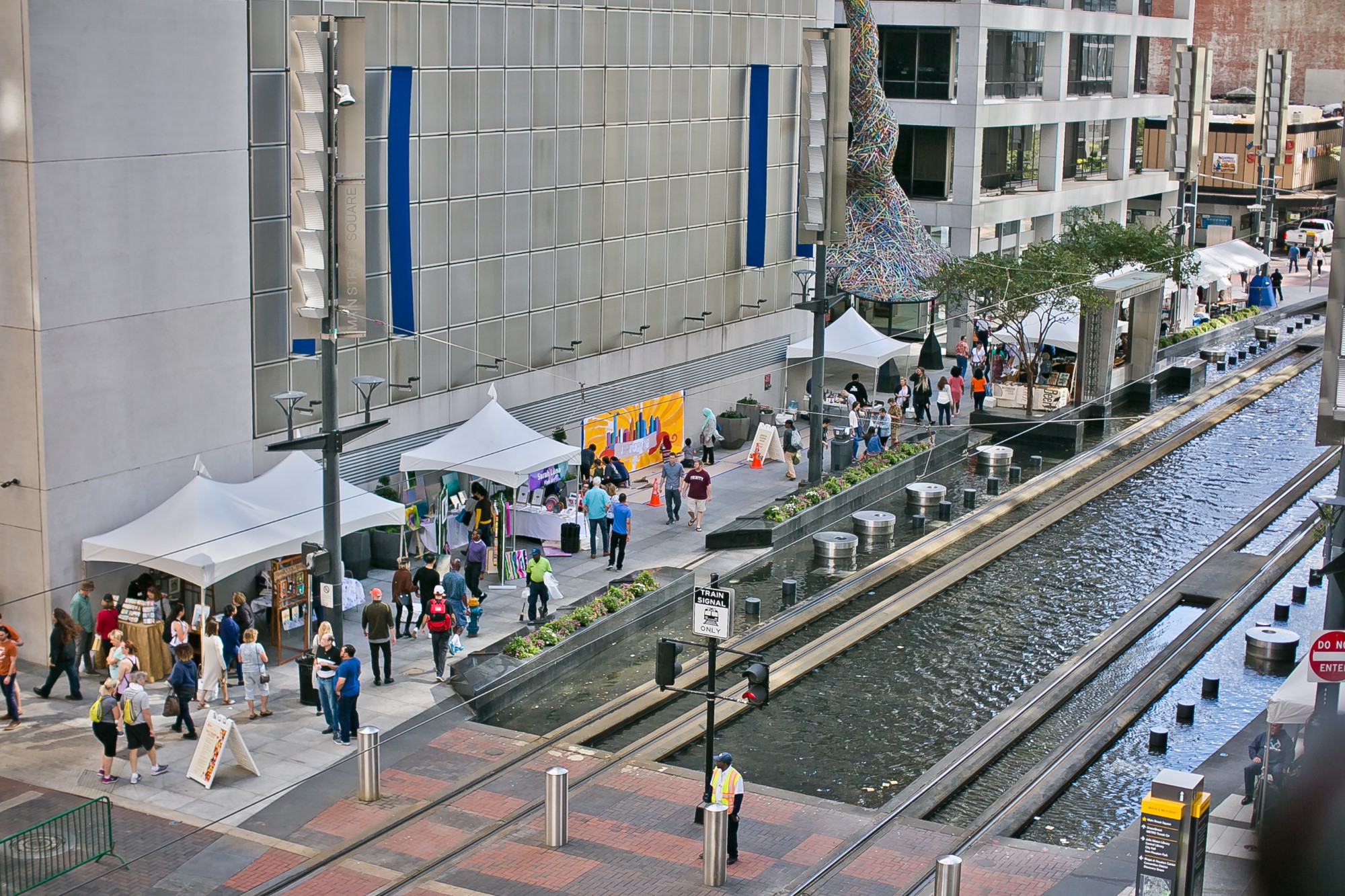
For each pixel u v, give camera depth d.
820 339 38.31
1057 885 19.22
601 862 19.75
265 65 28.64
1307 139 93.12
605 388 39.44
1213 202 90.69
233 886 18.77
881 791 22.91
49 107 24.61
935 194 61.34
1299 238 88.81
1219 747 24.88
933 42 59.84
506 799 21.78
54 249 25.02
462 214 34.06
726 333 44.31
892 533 36.81
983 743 24.52
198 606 25.58
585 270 38.25
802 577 33.34
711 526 36.25
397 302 31.69
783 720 25.73
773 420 44.09
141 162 26.34
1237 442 47.72
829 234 37.75
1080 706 26.67
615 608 29.33
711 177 42.75
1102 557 35.62
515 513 33.47
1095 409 50.38
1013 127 63.62
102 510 26.41
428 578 28.20
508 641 27.36
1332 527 26.66
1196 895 18.03
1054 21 63.72
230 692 25.34
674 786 22.41
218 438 28.61
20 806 20.64
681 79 40.88
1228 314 67.88
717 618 20.61
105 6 25.33
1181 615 31.86
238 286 28.62
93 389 26.00
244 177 28.47
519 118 35.34
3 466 25.72
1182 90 69.12
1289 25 105.25
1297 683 20.95
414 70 32.12
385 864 19.50
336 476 24.36
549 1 35.72
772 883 19.31
